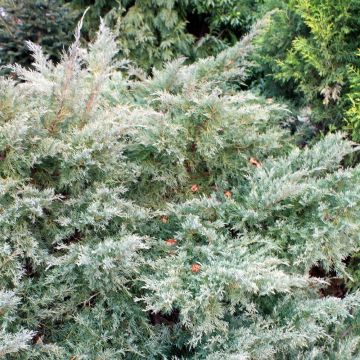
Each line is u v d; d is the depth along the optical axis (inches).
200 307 69.4
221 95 103.7
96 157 75.3
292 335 66.8
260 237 80.7
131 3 171.0
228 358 62.4
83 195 77.2
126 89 106.4
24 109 75.1
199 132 88.8
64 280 75.2
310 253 76.9
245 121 91.6
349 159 102.6
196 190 92.1
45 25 143.2
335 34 102.1
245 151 93.4
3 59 140.3
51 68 89.4
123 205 76.6
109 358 69.3
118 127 74.0
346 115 102.9
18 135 68.4
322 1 100.2
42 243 74.9
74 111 77.1
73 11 155.7
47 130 75.3
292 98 122.1
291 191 76.4
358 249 81.8
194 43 176.1
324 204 79.3
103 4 167.0
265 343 68.2
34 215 70.4
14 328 68.7
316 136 111.7
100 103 90.8
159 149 80.9
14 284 67.6
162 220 86.0
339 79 100.3
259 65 117.5
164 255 80.9
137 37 163.5
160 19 163.6
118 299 76.3
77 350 69.4
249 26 166.2
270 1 120.1
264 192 81.8
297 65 107.1
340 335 79.1
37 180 78.3
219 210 82.8
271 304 78.6
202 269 72.3
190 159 90.7
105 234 78.0
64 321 76.1
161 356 75.9
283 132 103.7
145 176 87.4
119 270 73.4
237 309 79.6
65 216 77.2
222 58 103.0
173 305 76.0
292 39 112.0
